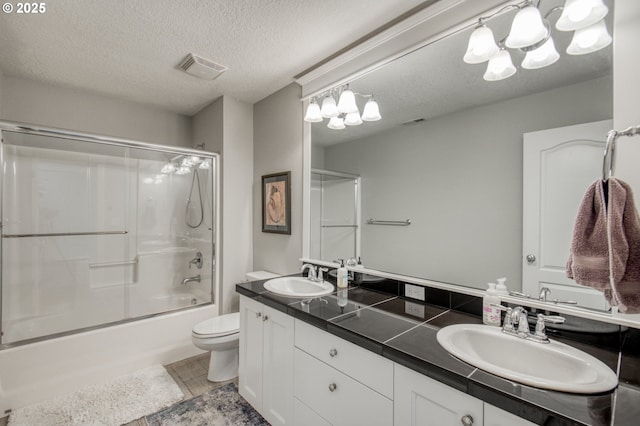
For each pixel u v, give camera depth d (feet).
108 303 9.12
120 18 5.63
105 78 8.22
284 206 8.60
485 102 4.70
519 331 3.84
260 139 9.70
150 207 9.93
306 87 7.90
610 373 2.98
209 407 6.39
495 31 4.51
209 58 7.13
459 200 5.02
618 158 3.44
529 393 2.68
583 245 2.96
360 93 6.54
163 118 10.75
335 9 5.37
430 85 5.36
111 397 6.64
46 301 8.19
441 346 3.60
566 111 3.94
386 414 3.70
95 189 9.01
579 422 2.32
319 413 4.65
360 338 3.92
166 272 10.18
